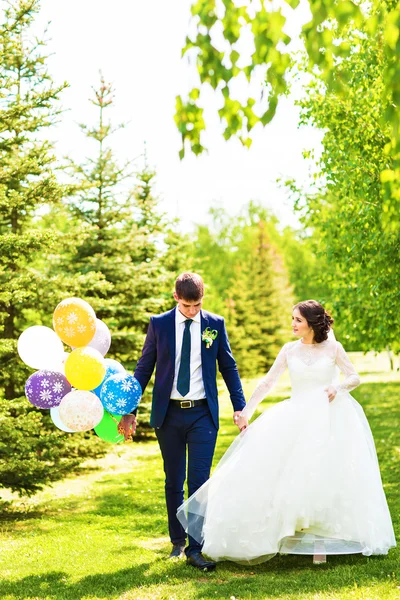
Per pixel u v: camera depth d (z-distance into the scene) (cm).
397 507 662
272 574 457
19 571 489
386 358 4953
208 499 490
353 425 493
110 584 450
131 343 1320
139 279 1307
